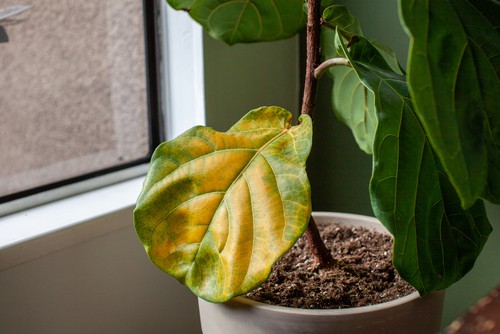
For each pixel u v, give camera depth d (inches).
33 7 43.5
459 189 27.5
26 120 44.6
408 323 34.4
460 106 28.2
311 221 37.8
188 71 46.8
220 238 33.8
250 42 43.8
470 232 34.8
